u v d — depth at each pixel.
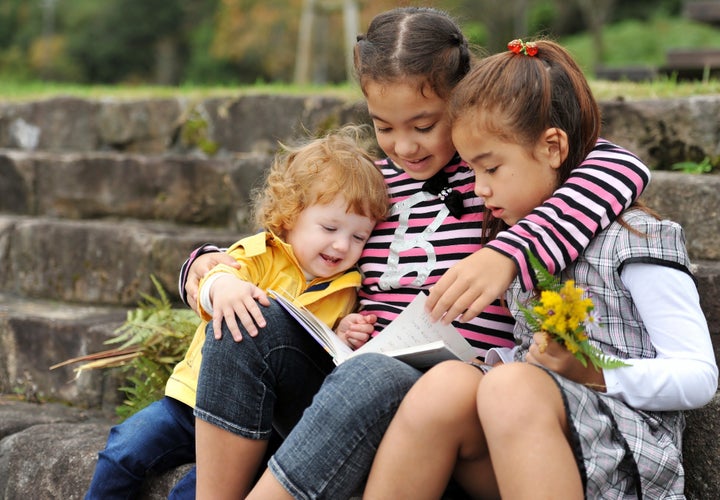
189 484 1.93
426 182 2.06
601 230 1.71
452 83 1.91
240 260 2.05
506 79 1.73
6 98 4.37
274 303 1.87
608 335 1.71
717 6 6.93
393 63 1.88
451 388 1.58
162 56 22.62
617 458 1.57
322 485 1.64
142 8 22.17
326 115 3.38
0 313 3.01
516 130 1.71
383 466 1.60
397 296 2.04
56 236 3.28
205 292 1.93
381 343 1.84
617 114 2.89
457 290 1.69
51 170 3.70
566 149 1.76
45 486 2.25
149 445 2.01
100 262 3.18
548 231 1.69
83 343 2.78
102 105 3.93
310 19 8.10
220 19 17.19
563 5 18.84
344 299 2.10
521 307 1.65
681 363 1.62
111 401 2.71
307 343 1.88
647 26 17.05
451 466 1.62
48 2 22.97
